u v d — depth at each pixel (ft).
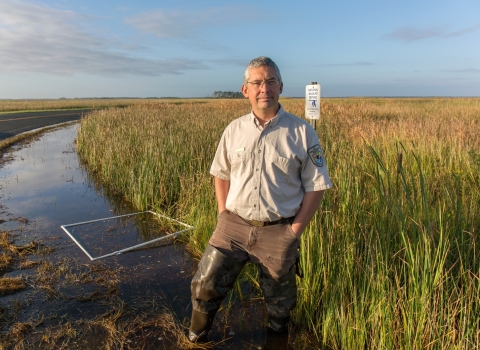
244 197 7.59
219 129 33.19
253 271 11.90
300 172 7.64
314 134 7.52
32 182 26.08
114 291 11.31
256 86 7.30
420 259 8.25
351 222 10.04
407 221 9.72
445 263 8.75
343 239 9.71
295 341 9.14
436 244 8.89
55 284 11.63
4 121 77.25
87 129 42.04
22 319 9.75
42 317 9.83
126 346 8.80
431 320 7.52
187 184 19.02
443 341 7.32
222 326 9.68
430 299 7.66
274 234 7.59
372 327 8.07
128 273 12.59
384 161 18.57
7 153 38.40
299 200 7.72
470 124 37.50
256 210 7.51
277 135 7.41
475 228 9.85
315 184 7.41
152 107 81.51
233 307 10.53
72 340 8.96
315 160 7.40
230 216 8.02
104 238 15.83
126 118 48.08
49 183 25.80
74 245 14.96
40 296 10.93
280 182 7.44
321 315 9.43
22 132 57.21
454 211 9.99
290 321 9.84
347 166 12.17
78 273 12.47
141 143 27.58
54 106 152.56
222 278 8.12
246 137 7.59
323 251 9.74
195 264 13.42
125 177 22.84
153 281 12.06
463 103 105.91
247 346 8.93
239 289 10.88
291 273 8.52
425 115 54.70
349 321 8.36
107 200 21.75
